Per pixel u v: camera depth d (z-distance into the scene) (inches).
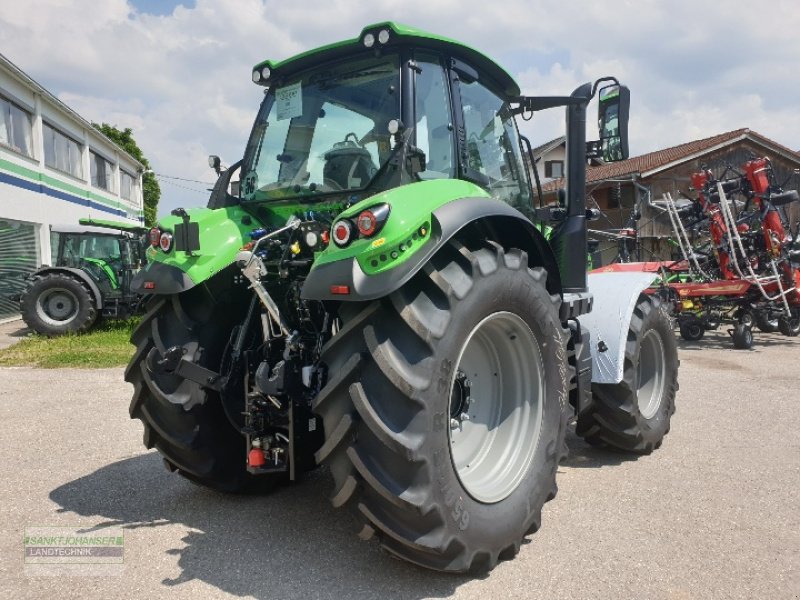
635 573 101.9
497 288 101.5
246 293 125.6
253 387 114.0
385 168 111.7
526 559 106.8
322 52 123.7
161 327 121.4
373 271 88.8
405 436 88.2
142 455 163.2
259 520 122.8
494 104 142.3
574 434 187.6
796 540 114.0
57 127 749.9
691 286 379.9
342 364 92.0
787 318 396.8
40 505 129.8
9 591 95.3
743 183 377.4
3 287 595.5
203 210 130.1
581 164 147.9
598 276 175.0
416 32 114.0
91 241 469.1
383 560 106.2
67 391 245.1
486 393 116.6
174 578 99.7
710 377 270.7
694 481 144.9
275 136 135.4
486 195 110.7
